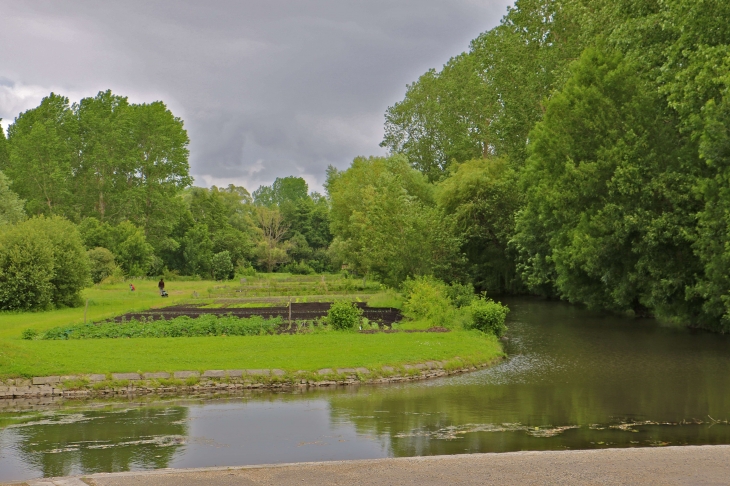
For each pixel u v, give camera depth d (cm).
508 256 5366
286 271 9088
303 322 2583
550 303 4675
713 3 2434
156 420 1318
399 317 3023
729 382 1744
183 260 8400
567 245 3438
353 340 2139
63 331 2164
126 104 9012
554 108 3438
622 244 3052
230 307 3538
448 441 1143
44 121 8600
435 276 3919
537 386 1705
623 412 1388
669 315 3158
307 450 1086
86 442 1140
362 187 6619
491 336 2566
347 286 5050
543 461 875
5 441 1147
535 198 3738
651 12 3009
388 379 1784
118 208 8075
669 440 1150
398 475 805
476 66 6069
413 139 7494
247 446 1113
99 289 5166
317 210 10662
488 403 1488
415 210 3994
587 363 2086
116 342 2009
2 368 1620
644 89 3147
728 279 2489
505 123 4947
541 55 4553
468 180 5344
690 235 2694
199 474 816
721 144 2355
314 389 1672
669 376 1841
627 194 2981
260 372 1717
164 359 1792
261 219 9781
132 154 8338
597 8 3712
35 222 3688
